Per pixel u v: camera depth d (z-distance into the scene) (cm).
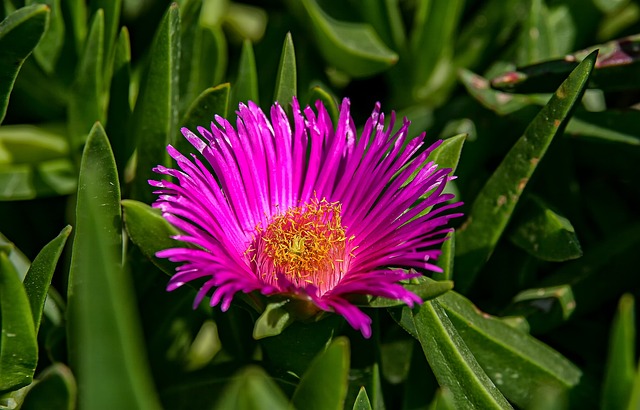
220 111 42
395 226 40
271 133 42
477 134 48
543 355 42
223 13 51
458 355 39
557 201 47
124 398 34
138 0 50
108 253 34
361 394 39
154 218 38
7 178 45
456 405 40
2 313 38
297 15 50
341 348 36
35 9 40
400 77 51
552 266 46
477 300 46
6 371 40
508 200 43
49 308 42
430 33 49
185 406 41
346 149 42
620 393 40
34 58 46
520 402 42
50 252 39
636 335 45
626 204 49
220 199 40
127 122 45
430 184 40
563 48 51
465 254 44
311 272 41
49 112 48
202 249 39
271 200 42
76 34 46
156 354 44
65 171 46
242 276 38
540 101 47
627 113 46
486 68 51
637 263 45
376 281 38
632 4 52
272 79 49
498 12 51
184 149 43
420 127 49
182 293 43
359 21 50
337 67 49
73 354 40
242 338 43
